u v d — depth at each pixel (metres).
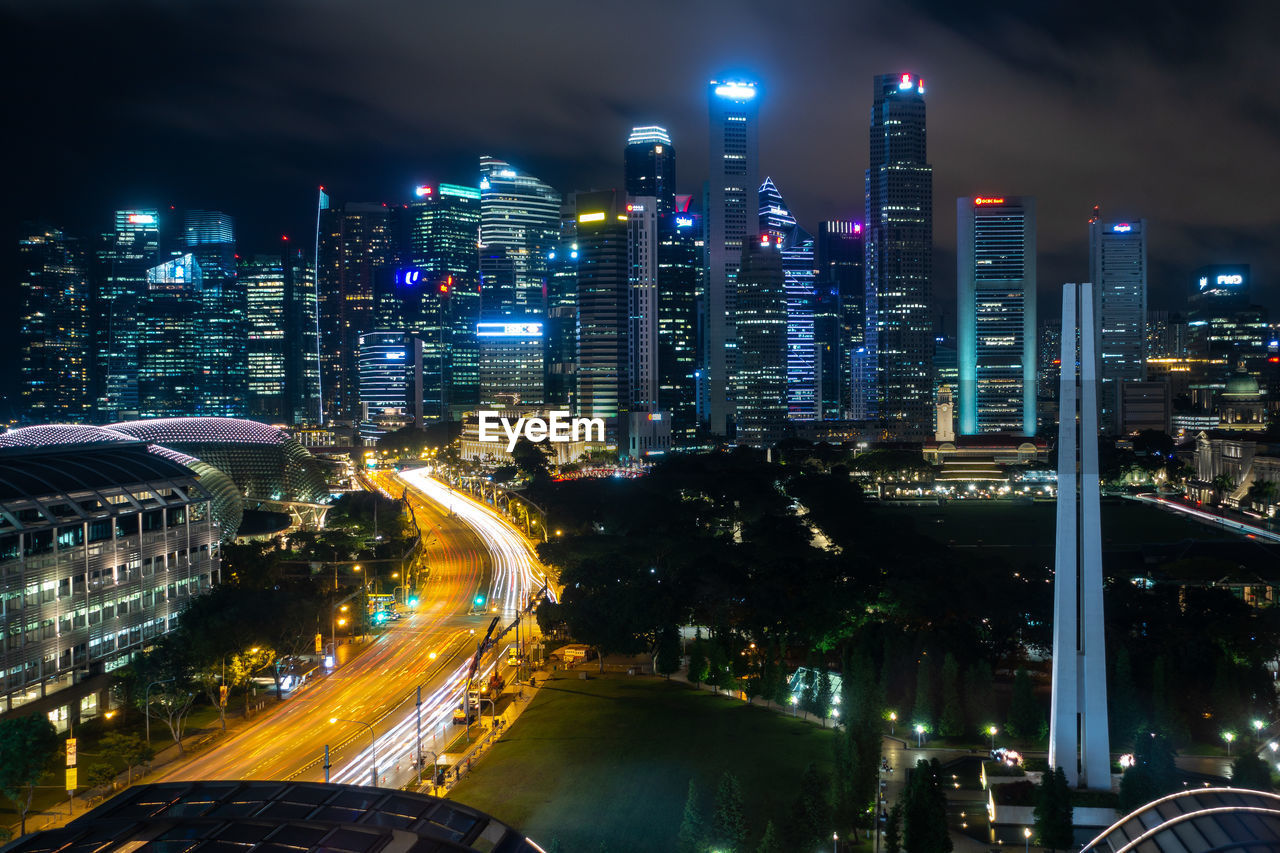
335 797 75.69
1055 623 138.88
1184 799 90.81
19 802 138.25
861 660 172.50
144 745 156.88
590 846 132.62
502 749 169.88
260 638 192.00
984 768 145.88
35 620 179.00
